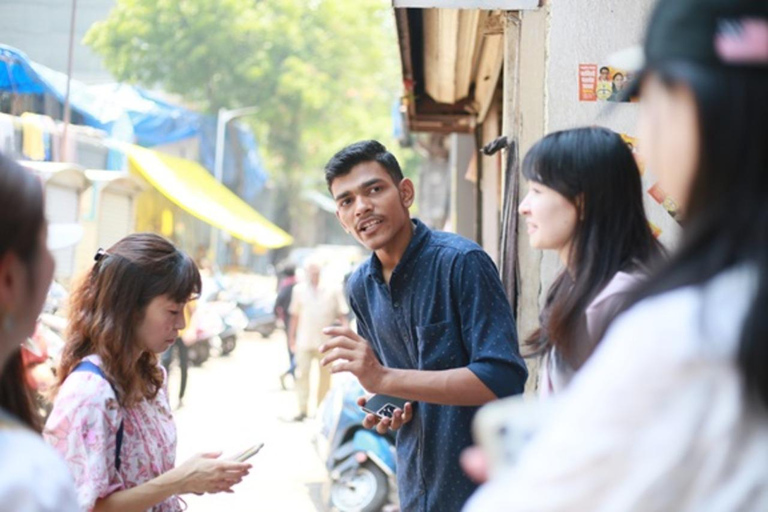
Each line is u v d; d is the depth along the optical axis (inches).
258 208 1424.7
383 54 1198.9
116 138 515.2
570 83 141.7
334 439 247.0
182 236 823.1
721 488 42.6
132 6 761.6
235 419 426.9
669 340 43.1
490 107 312.3
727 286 43.6
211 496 284.4
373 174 116.3
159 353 103.3
